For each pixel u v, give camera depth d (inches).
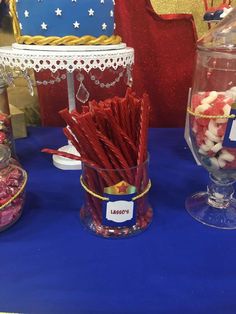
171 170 33.2
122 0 40.1
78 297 18.6
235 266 20.8
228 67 22.4
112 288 19.1
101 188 22.3
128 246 22.5
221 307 18.3
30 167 33.7
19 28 28.8
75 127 20.8
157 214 26.0
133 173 22.0
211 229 24.3
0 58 28.1
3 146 25.8
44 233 23.7
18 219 25.1
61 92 44.9
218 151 22.8
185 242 22.9
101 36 28.3
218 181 25.8
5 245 22.5
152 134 42.9
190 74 43.5
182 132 43.6
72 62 26.2
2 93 32.4
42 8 27.1
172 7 40.4
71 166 33.1
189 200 27.7
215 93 22.9
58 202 27.5
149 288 19.1
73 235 23.5
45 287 19.2
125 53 28.0
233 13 25.3
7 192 23.3
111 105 21.5
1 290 19.0
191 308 18.2
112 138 21.8
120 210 22.5
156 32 41.7
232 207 26.5
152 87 44.6
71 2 27.0
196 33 41.4
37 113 46.4
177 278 19.9
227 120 21.2
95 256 21.6
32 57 26.1
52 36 27.7
